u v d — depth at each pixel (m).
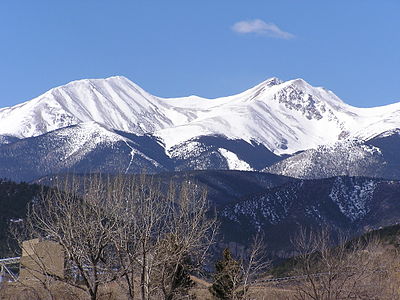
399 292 87.94
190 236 69.12
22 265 69.56
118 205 67.12
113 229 66.06
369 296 84.94
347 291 82.94
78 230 63.84
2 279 84.69
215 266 88.38
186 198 73.12
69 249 60.91
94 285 60.44
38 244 64.44
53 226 64.38
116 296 67.44
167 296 66.19
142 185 72.06
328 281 82.62
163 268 65.50
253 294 87.38
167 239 67.12
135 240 64.56
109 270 61.47
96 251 62.03
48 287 60.22
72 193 69.81
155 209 70.12
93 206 66.19
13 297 72.19
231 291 82.44
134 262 64.81
